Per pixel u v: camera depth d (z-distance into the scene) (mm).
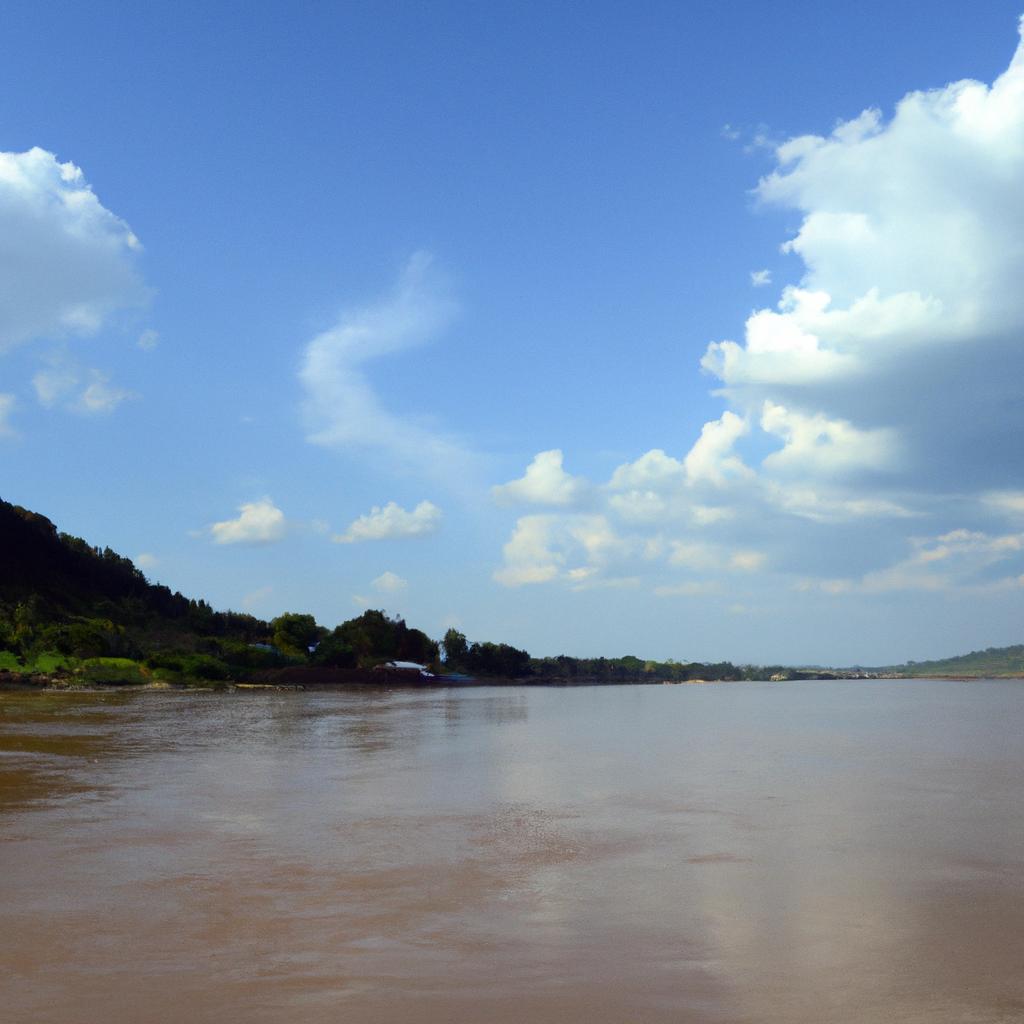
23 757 28391
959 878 12414
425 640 175125
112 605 152000
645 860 13617
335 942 9602
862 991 8172
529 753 31062
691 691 134625
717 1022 7480
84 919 10430
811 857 13812
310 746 33656
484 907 10977
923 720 51406
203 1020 7504
